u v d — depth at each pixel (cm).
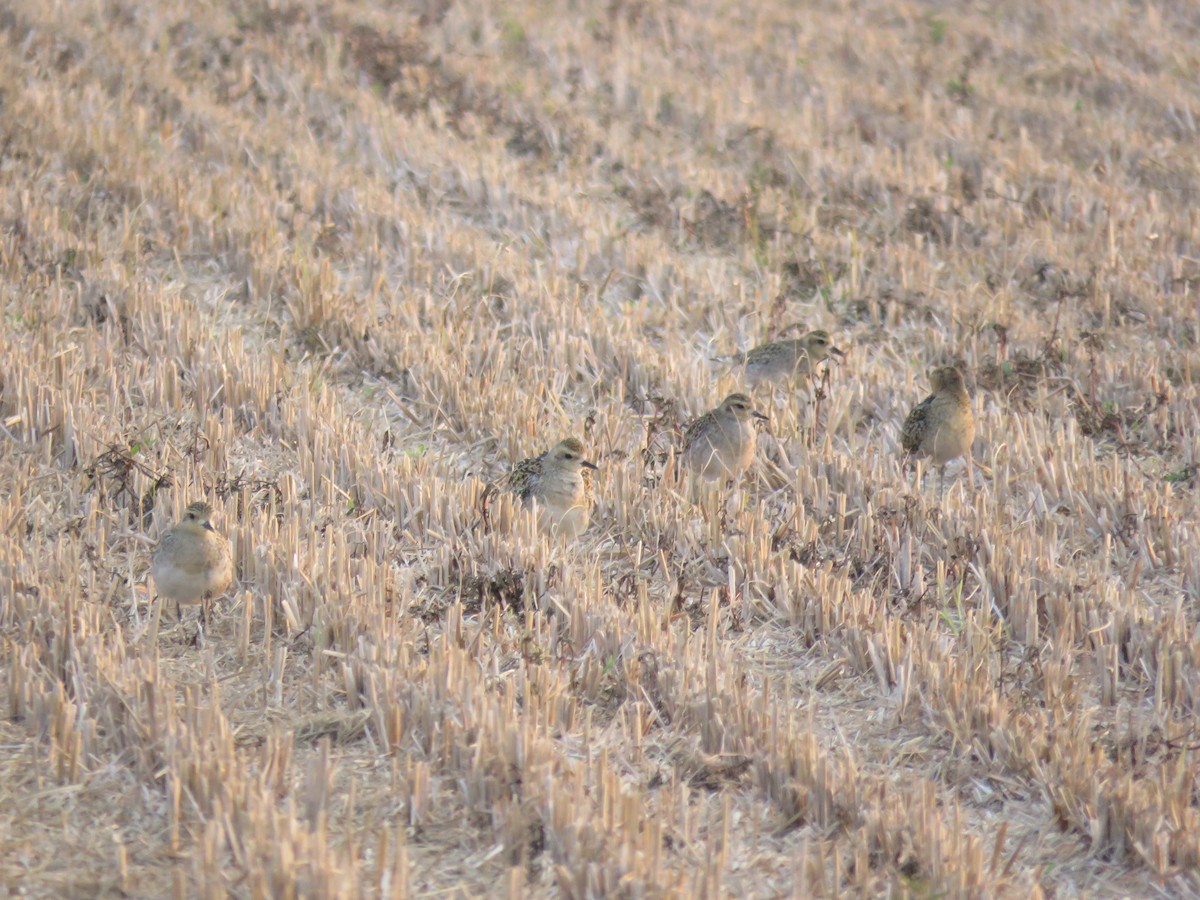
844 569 2397
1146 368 3319
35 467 2678
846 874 1688
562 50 5894
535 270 3956
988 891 1634
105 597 2266
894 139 5188
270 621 2147
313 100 5050
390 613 2188
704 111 5269
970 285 3900
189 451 2739
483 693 1916
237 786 1697
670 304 3756
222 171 4372
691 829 1747
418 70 5419
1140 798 1786
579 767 1759
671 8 6644
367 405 3150
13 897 1594
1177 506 2728
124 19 5562
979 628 2205
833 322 3731
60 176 4134
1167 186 4738
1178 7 6781
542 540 2423
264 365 3122
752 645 2247
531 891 1636
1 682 1992
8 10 5359
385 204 4169
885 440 3062
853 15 6812
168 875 1645
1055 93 5697
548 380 3272
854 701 2097
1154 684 2144
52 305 3338
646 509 2644
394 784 1797
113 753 1853
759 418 2836
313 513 2561
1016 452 2934
